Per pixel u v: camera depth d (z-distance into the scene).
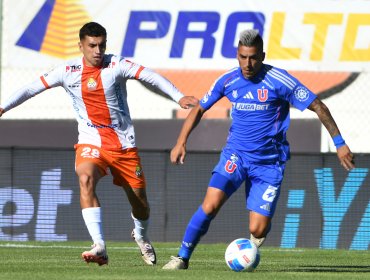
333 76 54.97
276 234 41.03
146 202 28.59
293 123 48.03
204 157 41.66
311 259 33.84
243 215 41.44
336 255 36.38
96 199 26.28
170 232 41.75
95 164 27.09
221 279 22.61
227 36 55.09
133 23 55.47
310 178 40.94
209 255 35.50
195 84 55.34
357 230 40.78
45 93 56.78
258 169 25.98
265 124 25.78
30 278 22.78
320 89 55.03
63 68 27.58
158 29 55.41
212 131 47.81
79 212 41.78
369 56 54.78
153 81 27.05
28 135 49.47
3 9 56.19
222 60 55.16
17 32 56.19
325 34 54.75
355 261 32.88
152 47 55.47
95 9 55.62
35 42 56.19
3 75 56.34
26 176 42.00
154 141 48.12
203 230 25.91
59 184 41.84
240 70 25.95
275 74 25.69
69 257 32.69
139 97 56.56
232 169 25.84
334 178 40.88
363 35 54.75
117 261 31.11
